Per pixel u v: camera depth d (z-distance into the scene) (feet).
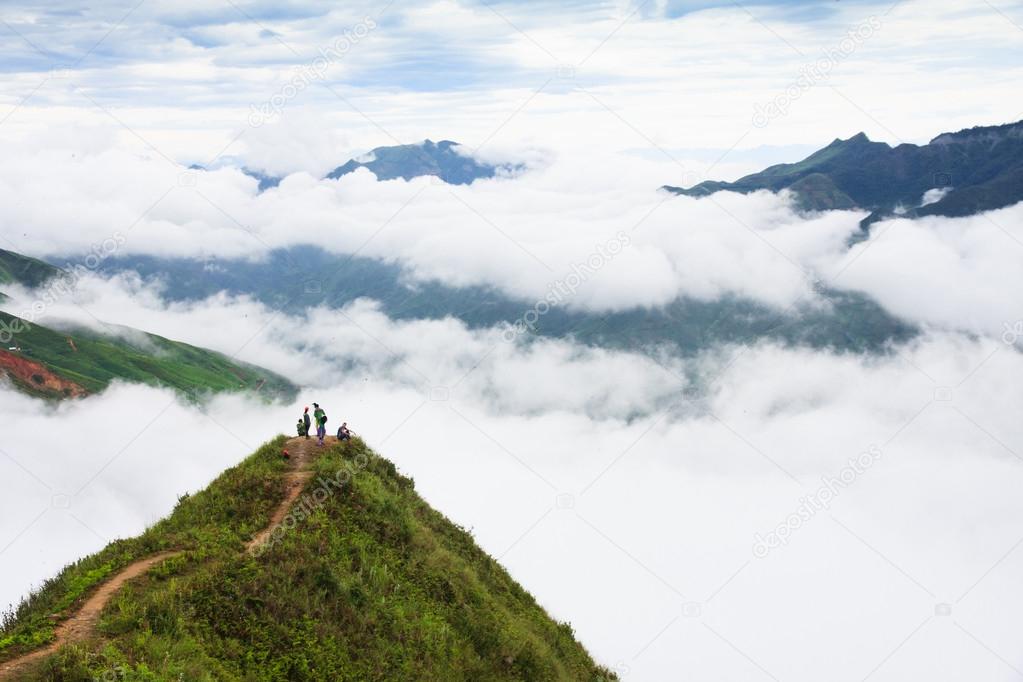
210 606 82.99
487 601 119.14
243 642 81.00
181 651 73.92
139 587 84.58
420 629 98.94
